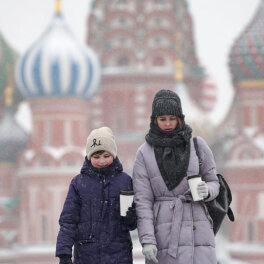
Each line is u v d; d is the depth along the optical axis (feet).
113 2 643.45
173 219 65.00
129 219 64.95
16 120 654.12
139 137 620.08
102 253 65.21
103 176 66.03
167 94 65.87
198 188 64.34
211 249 65.05
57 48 623.77
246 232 574.97
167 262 64.85
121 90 628.69
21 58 623.77
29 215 603.67
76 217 65.72
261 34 617.62
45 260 596.29
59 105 611.06
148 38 633.20
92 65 620.90
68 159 601.62
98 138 65.82
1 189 629.51
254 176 577.02
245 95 604.49
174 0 641.40
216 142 591.78
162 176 65.31
